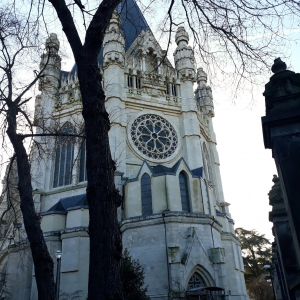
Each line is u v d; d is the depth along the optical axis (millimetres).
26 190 13391
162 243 32406
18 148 14281
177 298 28672
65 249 36781
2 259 43156
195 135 50594
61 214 41156
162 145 49438
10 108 14992
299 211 6852
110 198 8055
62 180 47344
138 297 24375
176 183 36062
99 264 7238
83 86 9305
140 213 35531
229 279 42781
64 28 10461
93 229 7715
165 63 17516
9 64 15727
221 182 57719
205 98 64312
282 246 10859
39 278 11406
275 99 8094
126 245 33781
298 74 8227
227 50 12188
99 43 9820
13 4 15039
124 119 48000
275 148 7613
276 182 13539
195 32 13133
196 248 32188
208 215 35375
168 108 52406
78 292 34125
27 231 12477
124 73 52344
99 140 8633
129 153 46781
